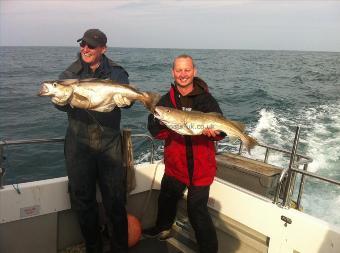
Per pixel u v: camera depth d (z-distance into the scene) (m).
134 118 14.62
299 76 38.66
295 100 20.38
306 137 11.41
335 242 2.96
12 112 16.28
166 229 4.18
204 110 3.41
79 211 3.47
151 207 4.44
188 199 3.55
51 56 80.69
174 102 3.47
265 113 16.08
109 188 3.50
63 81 3.04
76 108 3.28
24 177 8.88
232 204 3.73
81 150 3.34
